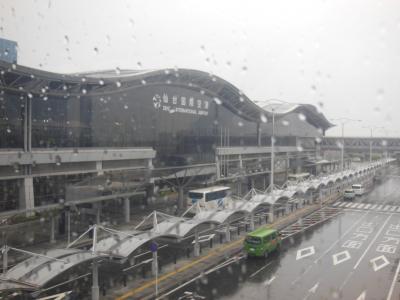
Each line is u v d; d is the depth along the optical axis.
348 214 31.97
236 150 43.12
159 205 32.97
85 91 27.45
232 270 17.56
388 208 35.06
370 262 18.83
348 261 18.98
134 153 30.94
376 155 94.25
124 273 15.96
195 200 29.95
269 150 50.56
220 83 39.06
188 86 37.19
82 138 28.38
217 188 32.25
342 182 47.75
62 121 26.98
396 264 18.52
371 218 30.22
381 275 16.95
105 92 29.23
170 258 19.20
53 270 12.21
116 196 24.59
